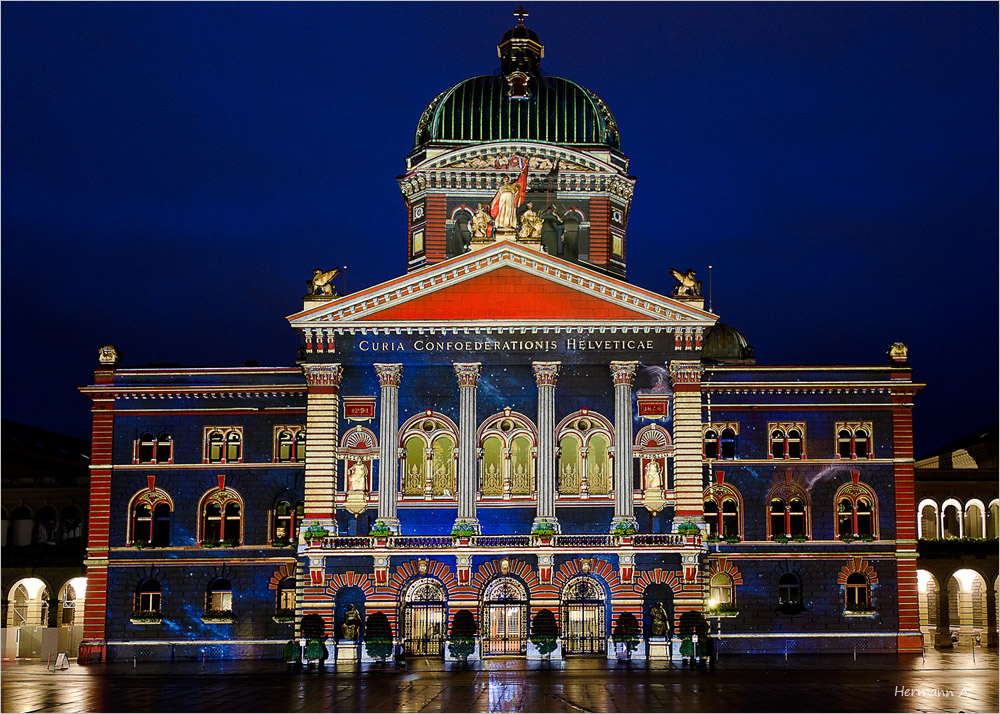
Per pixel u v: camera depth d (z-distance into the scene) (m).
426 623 62.59
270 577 67.19
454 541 62.00
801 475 68.06
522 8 83.25
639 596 61.72
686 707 40.44
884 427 68.50
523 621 62.34
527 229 66.75
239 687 48.94
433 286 64.94
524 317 64.50
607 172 76.44
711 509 68.38
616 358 64.69
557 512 63.94
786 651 66.19
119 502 67.94
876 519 67.56
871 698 42.97
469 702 42.34
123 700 43.69
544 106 78.94
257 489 67.94
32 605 78.56
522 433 64.75
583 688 47.16
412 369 65.31
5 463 86.06
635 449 64.19
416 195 77.50
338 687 48.50
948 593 80.56
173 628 66.75
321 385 64.25
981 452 97.19
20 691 47.66
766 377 68.62
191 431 68.56
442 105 78.88
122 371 69.25
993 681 49.41
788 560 67.31
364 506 63.75
